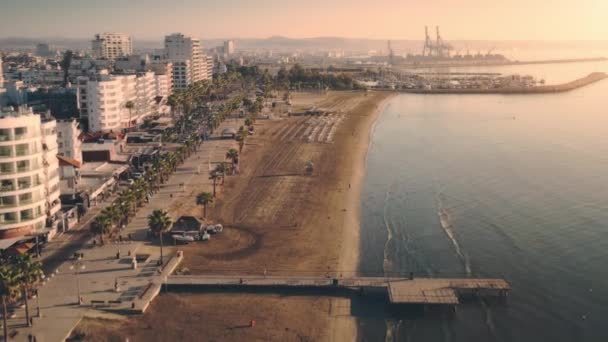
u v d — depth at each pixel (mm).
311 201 183875
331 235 153625
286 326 105562
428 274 128750
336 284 119938
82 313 106250
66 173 176375
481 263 135125
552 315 111250
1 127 134375
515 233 155125
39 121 143000
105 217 138875
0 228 136625
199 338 100438
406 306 112688
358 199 189125
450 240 150625
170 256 135125
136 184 173750
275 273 127625
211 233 152125
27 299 109188
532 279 126688
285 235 152625
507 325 107625
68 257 132750
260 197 187125
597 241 148375
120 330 101938
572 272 130125
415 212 175000
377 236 153875
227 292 118562
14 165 137000
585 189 197250
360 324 107438
